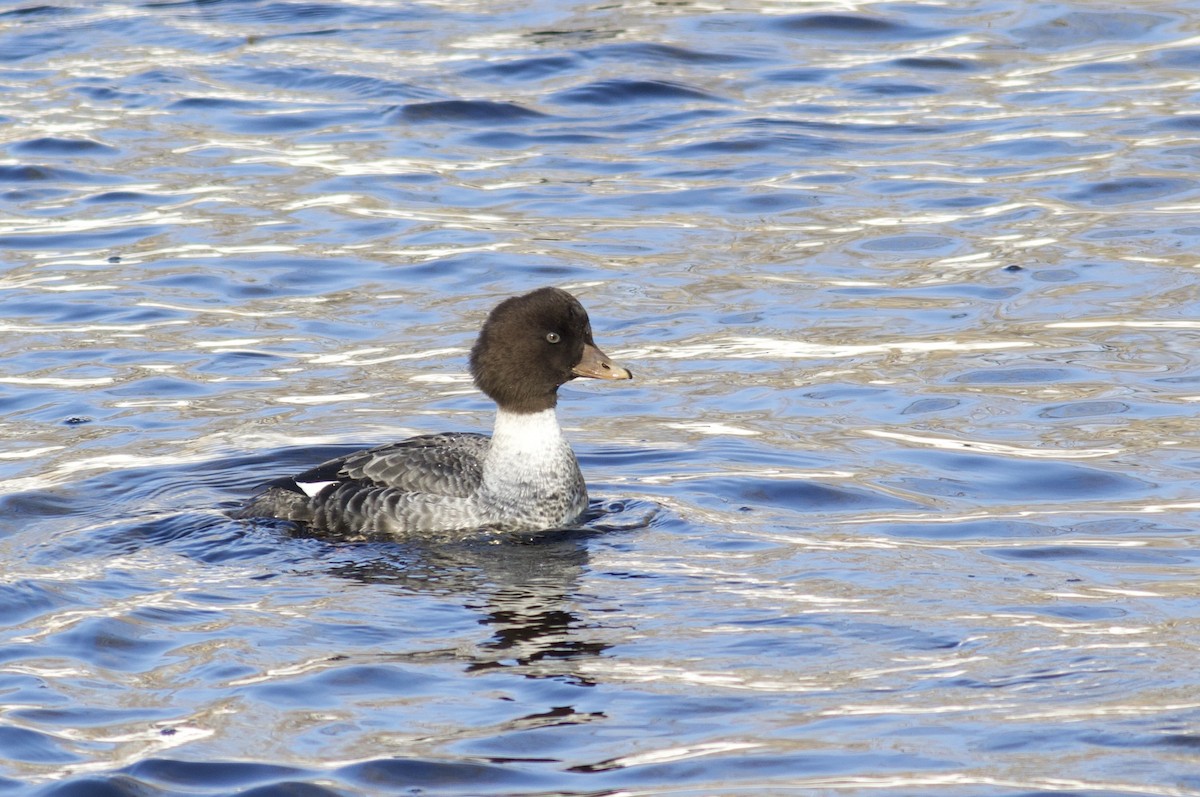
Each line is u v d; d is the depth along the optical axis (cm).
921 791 818
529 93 2478
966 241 1930
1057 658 970
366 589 1104
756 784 830
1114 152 2200
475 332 1716
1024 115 2366
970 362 1595
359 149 2272
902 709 911
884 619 1038
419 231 1997
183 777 847
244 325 1744
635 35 2741
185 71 2598
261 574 1136
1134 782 819
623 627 1034
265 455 1403
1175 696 912
